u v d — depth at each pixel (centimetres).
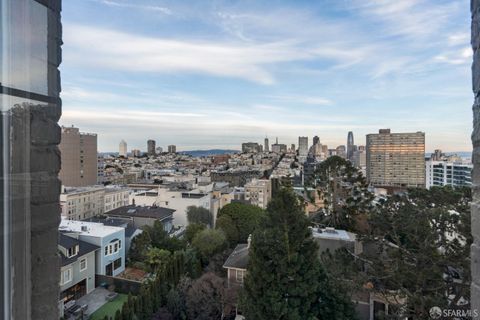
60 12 122
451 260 686
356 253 910
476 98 117
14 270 94
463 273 661
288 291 723
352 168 1672
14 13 96
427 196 836
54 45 116
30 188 101
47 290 107
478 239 109
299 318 700
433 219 740
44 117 108
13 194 94
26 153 99
